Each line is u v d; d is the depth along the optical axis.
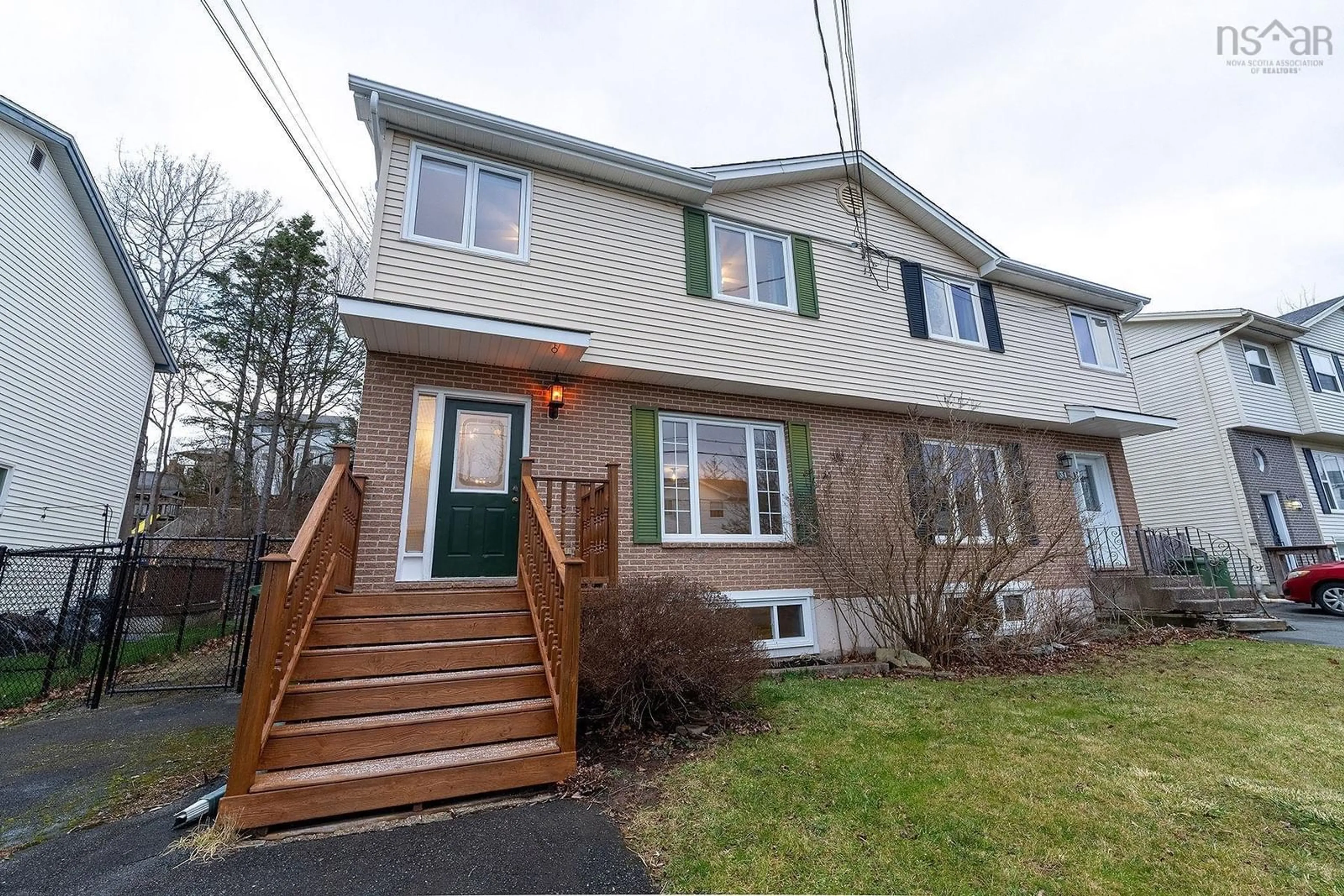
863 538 7.46
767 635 7.20
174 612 9.36
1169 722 4.45
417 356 6.27
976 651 6.84
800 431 8.13
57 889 2.45
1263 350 14.98
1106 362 10.83
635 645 4.18
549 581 4.15
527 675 3.97
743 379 7.39
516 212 6.68
